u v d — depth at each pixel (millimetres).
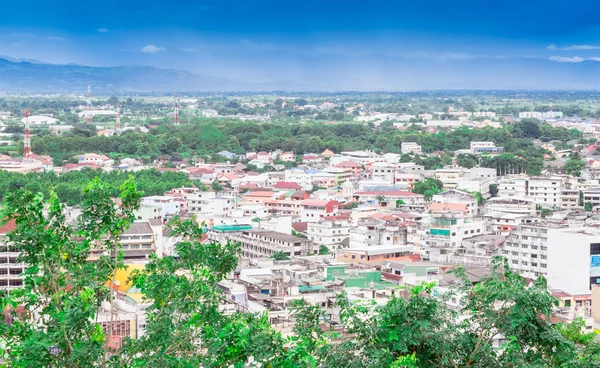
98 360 62500
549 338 70188
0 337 62469
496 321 71188
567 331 92875
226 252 72062
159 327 65625
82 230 67625
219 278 71375
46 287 65688
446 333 70562
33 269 65375
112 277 68188
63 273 66250
